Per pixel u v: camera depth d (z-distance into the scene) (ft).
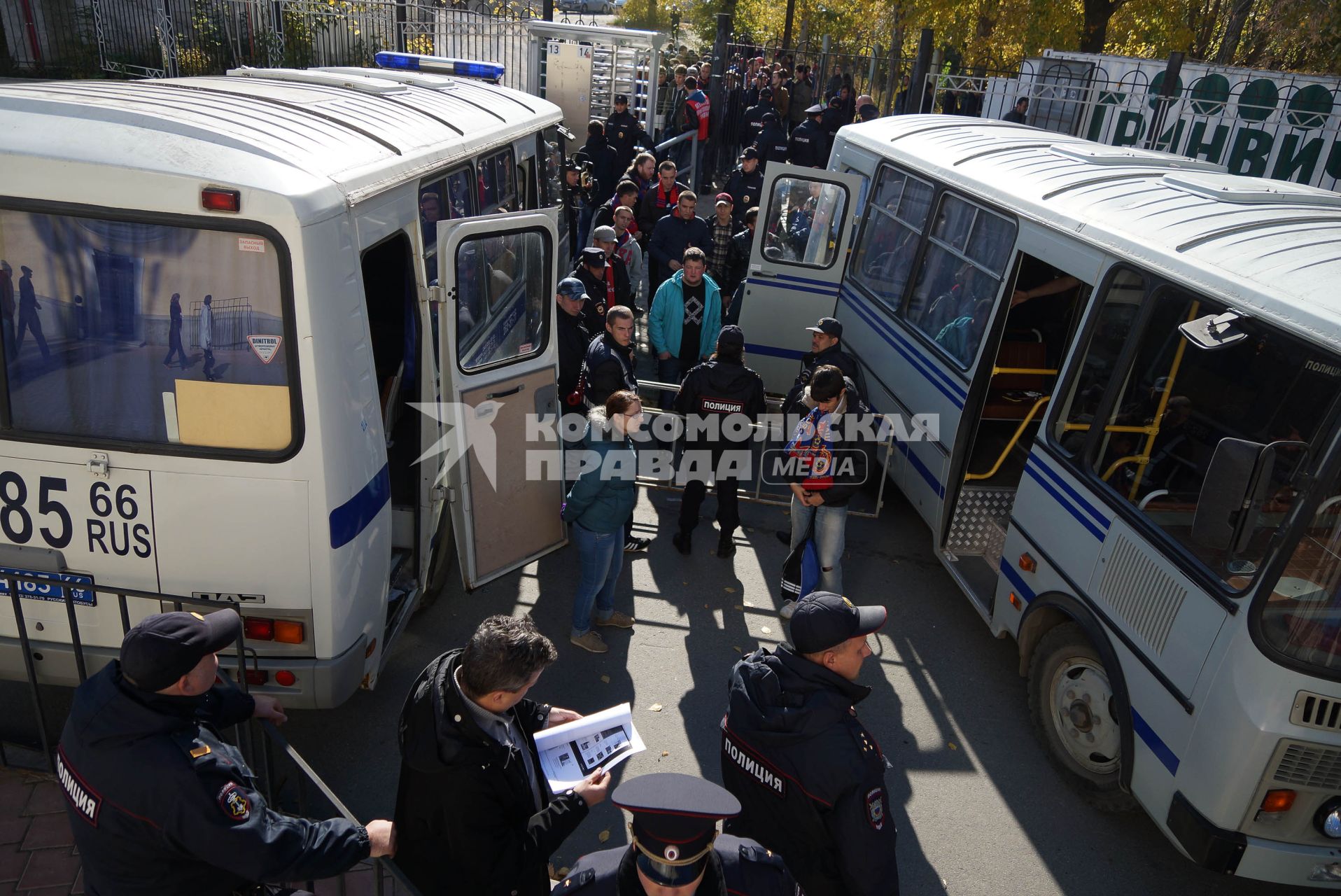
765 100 62.39
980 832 14.62
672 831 6.49
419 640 18.17
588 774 9.41
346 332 12.78
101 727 7.65
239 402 12.26
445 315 15.72
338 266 12.59
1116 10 66.33
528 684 8.47
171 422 12.36
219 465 12.38
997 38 67.51
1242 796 11.56
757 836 9.32
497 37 54.03
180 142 11.90
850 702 9.30
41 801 12.57
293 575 12.84
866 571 22.21
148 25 51.19
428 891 9.05
